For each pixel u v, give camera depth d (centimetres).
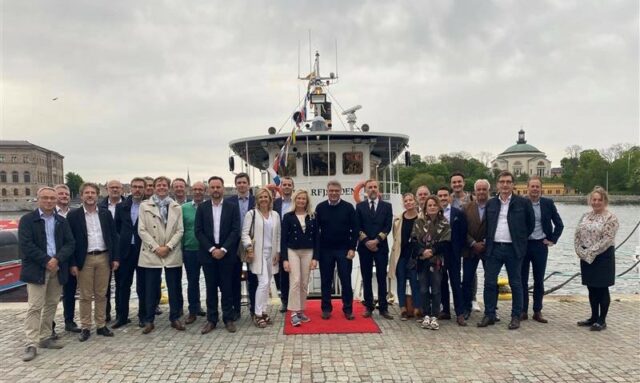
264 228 745
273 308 862
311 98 1296
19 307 885
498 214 726
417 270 729
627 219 5925
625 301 891
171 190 850
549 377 525
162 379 530
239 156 1279
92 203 692
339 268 759
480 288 1423
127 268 752
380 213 767
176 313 734
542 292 759
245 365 568
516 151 16450
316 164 1081
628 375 529
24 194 12288
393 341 654
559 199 11681
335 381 519
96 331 713
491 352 606
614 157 14275
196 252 758
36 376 545
